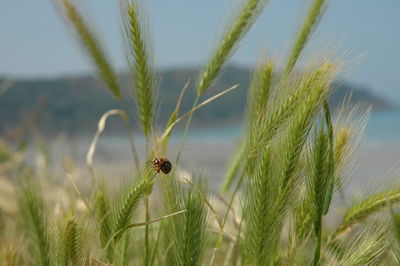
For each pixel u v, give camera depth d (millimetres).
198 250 303
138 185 315
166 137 354
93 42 396
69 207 323
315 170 308
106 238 324
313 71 315
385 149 4758
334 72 312
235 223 393
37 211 309
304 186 320
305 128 309
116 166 337
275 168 310
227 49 369
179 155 329
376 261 303
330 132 309
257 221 308
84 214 330
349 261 305
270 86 340
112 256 320
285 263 319
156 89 357
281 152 312
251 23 369
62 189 425
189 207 304
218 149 4723
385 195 327
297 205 318
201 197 307
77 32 395
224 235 386
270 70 342
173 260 310
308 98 309
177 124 358
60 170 493
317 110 309
